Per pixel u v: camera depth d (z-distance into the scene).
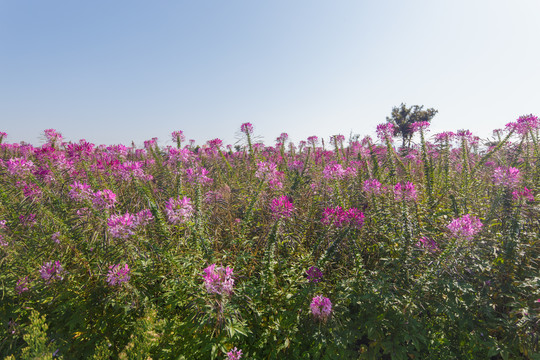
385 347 2.70
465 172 4.89
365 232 3.57
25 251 3.28
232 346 2.60
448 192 4.46
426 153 5.16
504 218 3.14
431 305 2.79
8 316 3.15
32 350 2.55
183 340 2.62
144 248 3.11
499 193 3.40
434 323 2.90
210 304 2.40
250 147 6.50
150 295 3.03
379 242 3.43
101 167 4.68
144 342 2.44
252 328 2.78
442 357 2.69
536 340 2.41
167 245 3.04
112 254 2.87
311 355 2.79
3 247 3.17
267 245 3.14
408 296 2.75
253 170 5.94
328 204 4.17
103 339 2.83
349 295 2.92
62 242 3.07
